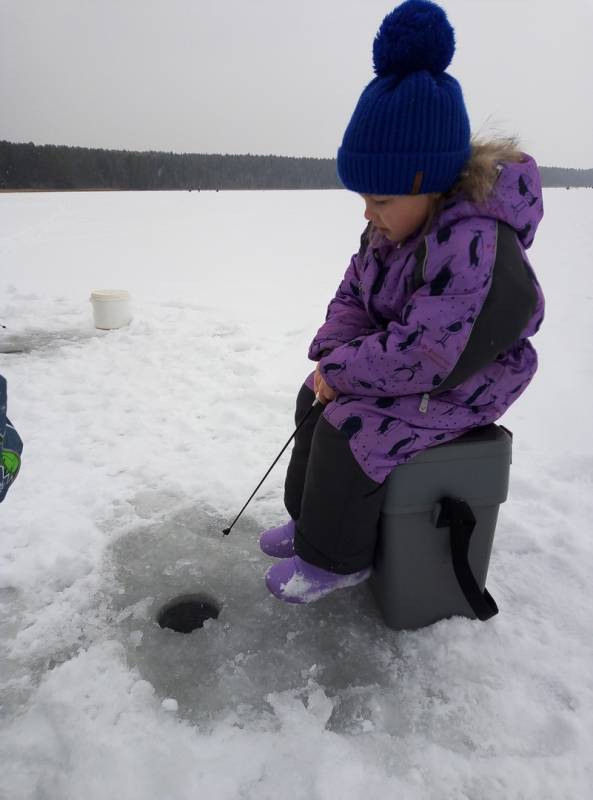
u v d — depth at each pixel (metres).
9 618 1.85
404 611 1.76
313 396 1.86
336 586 1.71
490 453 1.58
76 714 1.52
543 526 2.30
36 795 1.33
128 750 1.42
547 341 4.73
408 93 1.31
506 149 1.46
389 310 1.58
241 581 2.04
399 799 1.33
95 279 8.32
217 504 2.48
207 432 3.14
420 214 1.46
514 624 1.82
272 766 1.40
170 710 1.54
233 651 1.74
